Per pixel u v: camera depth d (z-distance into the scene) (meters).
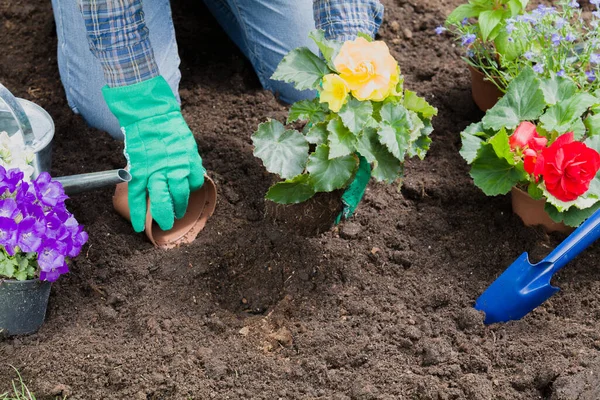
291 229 2.46
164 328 2.36
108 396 2.27
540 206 2.46
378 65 2.28
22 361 2.29
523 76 2.47
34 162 2.39
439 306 2.39
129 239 2.47
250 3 2.67
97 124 2.63
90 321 2.36
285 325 2.37
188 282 2.42
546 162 2.35
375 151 2.32
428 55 2.84
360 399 2.26
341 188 2.38
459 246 2.48
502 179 2.43
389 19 2.91
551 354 2.30
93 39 2.37
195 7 2.93
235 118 2.69
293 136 2.33
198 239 2.48
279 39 2.71
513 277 2.34
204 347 2.33
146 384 2.28
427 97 2.74
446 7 2.95
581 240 2.33
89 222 2.49
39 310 2.33
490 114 2.46
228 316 2.39
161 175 2.41
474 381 2.27
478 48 2.65
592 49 2.54
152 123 2.41
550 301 2.40
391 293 2.41
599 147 2.43
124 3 2.35
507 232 2.49
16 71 2.75
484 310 2.37
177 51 2.68
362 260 2.46
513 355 2.31
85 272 2.41
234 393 2.28
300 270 2.43
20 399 2.26
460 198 2.56
